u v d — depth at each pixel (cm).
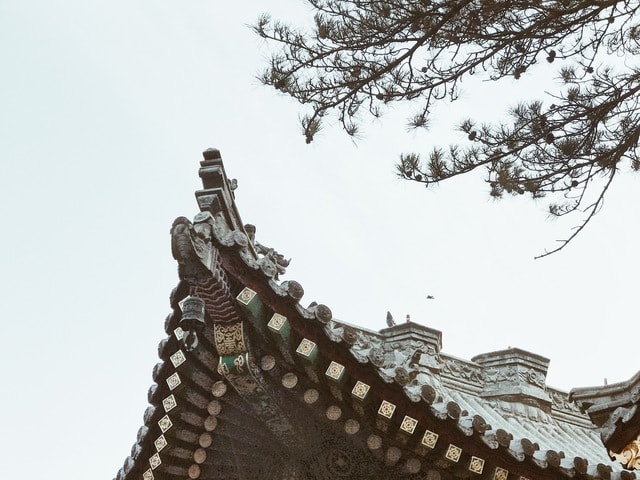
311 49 912
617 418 901
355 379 897
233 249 871
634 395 891
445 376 1323
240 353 900
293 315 884
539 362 1374
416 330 1305
